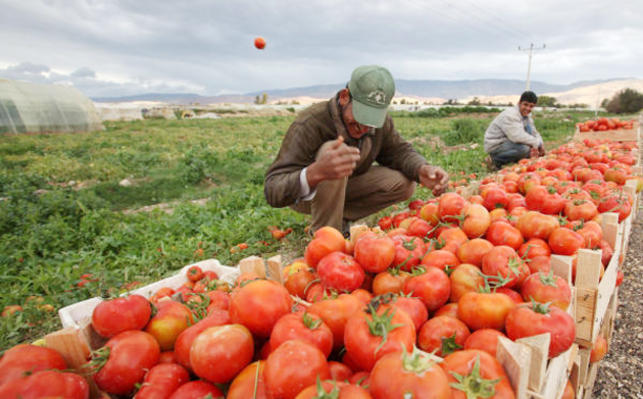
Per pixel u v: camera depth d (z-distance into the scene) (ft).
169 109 204.23
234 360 4.75
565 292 6.28
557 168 17.66
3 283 15.60
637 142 30.58
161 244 17.99
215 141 70.44
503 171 20.10
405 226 10.61
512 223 9.38
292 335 4.90
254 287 5.47
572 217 10.22
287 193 10.97
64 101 104.37
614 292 9.81
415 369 3.89
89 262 16.28
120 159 48.16
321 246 7.27
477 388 4.16
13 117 93.56
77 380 4.51
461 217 8.75
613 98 208.13
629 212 10.98
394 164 14.90
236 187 33.32
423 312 6.00
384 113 10.87
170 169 43.98
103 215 23.93
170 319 5.72
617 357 9.91
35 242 19.35
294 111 224.12
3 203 24.94
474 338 5.32
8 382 4.20
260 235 18.70
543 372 4.50
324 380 4.33
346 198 15.15
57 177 40.22
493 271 6.80
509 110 29.53
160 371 4.98
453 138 60.85
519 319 5.33
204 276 11.16
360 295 6.48
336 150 9.83
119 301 5.38
